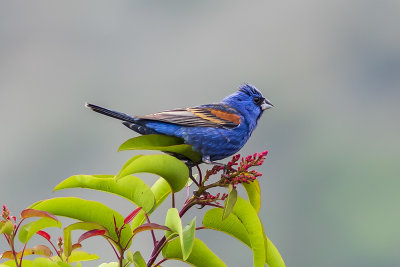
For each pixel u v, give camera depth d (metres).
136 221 4.45
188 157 4.80
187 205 4.17
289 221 26.03
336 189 27.75
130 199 4.19
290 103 36.03
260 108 6.56
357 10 41.78
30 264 4.04
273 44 39.94
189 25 39.38
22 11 39.38
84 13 39.31
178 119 5.66
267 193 27.59
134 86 34.72
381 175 28.89
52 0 39.66
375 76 39.47
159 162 4.10
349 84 38.69
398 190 27.62
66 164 26.84
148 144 4.60
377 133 33.81
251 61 38.25
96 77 35.28
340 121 35.22
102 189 4.17
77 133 28.20
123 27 38.12
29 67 36.75
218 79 36.75
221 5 41.22
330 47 40.91
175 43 37.47
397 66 39.19
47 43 38.12
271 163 29.28
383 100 37.44
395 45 40.44
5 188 26.22
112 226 3.98
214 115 5.88
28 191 26.06
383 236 25.23
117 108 33.69
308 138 32.19
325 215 26.25
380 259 24.78
